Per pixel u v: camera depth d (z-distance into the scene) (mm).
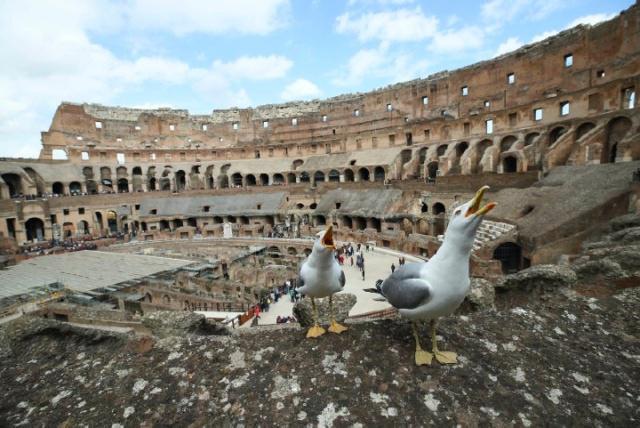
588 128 41250
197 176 84750
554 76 54844
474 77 65188
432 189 49781
